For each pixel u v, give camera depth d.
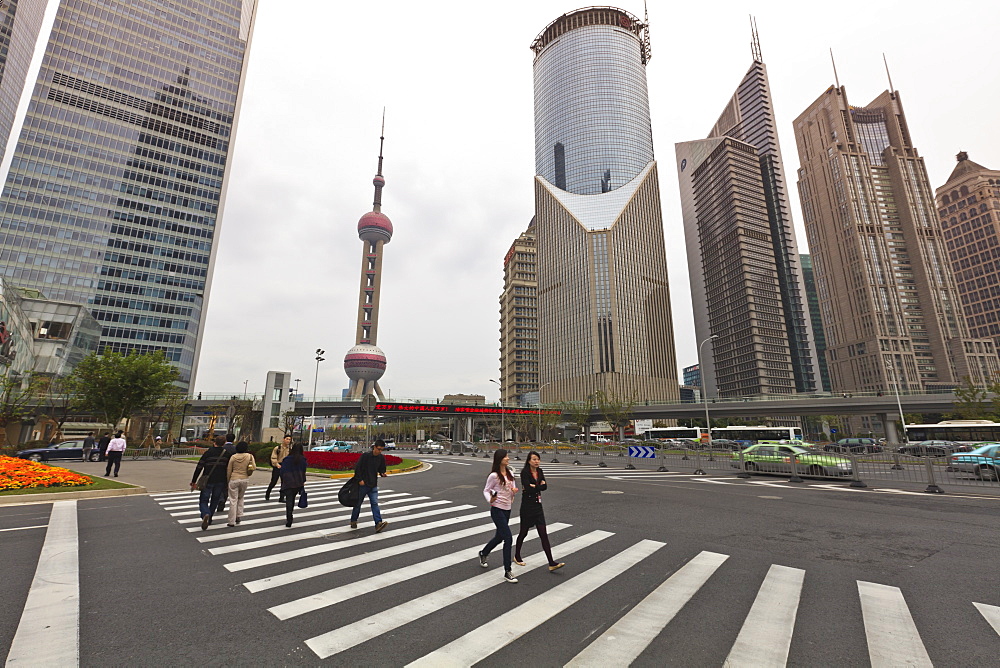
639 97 180.62
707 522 9.83
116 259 99.94
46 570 6.14
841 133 161.25
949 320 142.62
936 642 4.13
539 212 169.62
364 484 8.88
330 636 4.21
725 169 171.50
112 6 112.56
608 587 5.60
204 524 8.94
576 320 146.88
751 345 153.88
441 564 6.55
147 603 4.99
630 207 155.12
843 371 149.62
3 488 12.53
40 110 98.88
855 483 16.94
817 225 164.88
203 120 119.38
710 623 4.53
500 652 3.90
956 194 160.00
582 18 189.50
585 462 31.45
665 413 83.94
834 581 5.86
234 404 50.00
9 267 89.56
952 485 16.52
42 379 35.16
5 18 101.06
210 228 114.12
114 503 12.15
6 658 3.70
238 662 3.72
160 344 100.69
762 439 58.78
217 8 128.88
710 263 177.88
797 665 3.71
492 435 106.69
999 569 6.40
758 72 197.38
